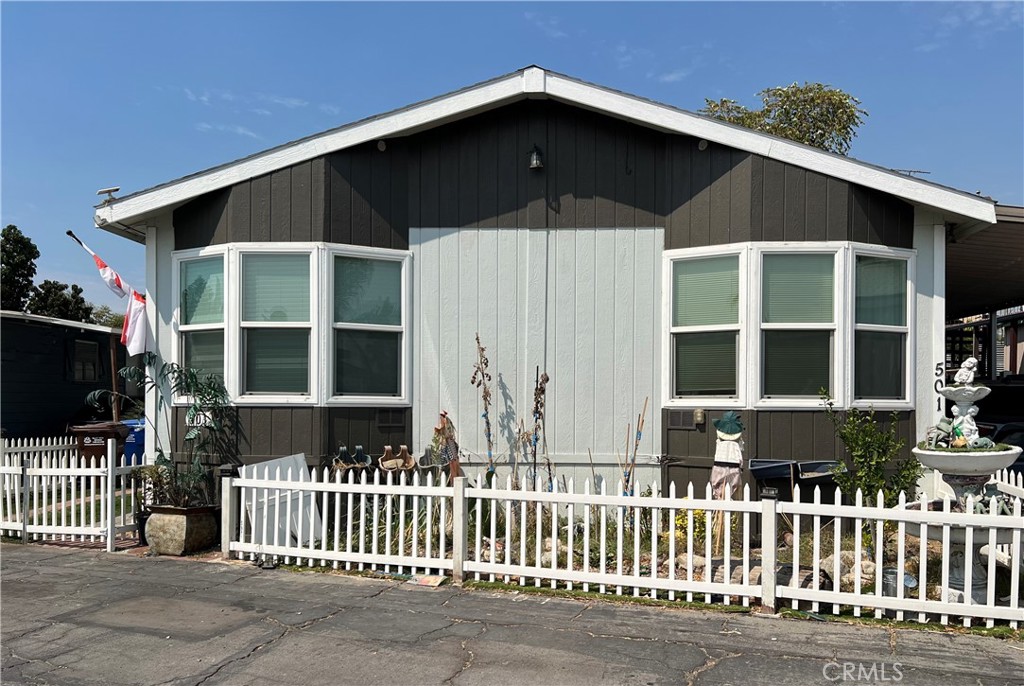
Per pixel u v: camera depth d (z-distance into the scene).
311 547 6.92
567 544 6.32
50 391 16.52
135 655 4.81
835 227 7.76
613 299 8.45
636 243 8.44
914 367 7.99
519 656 4.77
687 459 8.03
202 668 4.60
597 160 8.52
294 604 5.84
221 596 6.05
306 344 8.17
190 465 8.12
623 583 5.93
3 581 6.52
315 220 8.21
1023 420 11.58
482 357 8.49
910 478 7.06
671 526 5.88
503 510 7.98
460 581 6.35
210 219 8.42
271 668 4.60
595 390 8.45
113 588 6.28
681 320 8.23
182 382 8.20
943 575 5.32
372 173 8.50
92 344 18.31
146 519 7.85
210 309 8.43
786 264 7.84
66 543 8.01
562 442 8.46
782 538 7.31
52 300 28.19
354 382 8.34
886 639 5.07
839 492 5.47
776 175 7.83
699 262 8.15
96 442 11.67
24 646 4.97
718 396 7.96
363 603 5.85
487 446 8.52
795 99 20.75
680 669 4.57
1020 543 5.54
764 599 5.59
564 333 8.51
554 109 8.56
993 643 5.02
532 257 8.55
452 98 8.30
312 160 8.29
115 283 8.61
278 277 8.23
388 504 6.66
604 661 4.69
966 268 11.28
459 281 8.62
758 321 7.75
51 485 8.70
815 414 7.70
